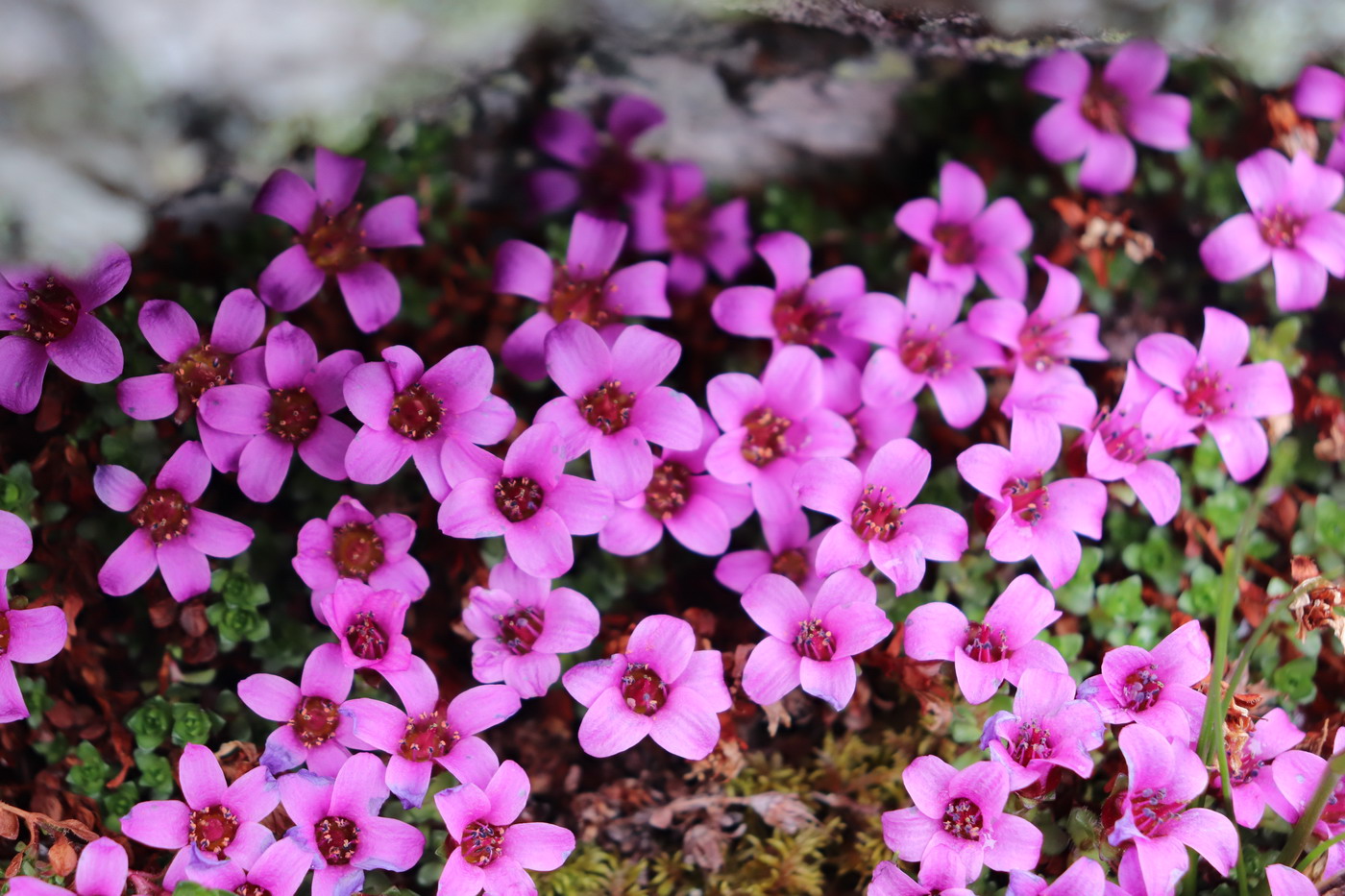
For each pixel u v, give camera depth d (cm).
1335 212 44
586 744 41
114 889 42
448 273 45
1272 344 44
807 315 44
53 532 43
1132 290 45
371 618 42
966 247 45
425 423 42
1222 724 41
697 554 44
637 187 45
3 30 39
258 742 43
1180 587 43
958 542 42
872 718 43
